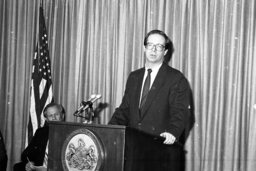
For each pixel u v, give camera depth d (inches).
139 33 162.6
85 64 170.4
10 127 179.8
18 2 182.1
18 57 180.5
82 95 169.9
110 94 165.8
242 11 148.6
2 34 181.6
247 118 146.9
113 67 166.9
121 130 80.4
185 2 156.8
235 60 149.1
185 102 111.4
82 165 83.7
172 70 115.9
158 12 160.7
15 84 180.9
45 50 173.9
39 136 144.4
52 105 147.9
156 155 93.4
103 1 169.8
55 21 176.4
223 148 148.4
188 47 155.2
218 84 151.0
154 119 109.5
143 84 115.3
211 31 153.1
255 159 143.9
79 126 85.9
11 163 179.0
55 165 88.5
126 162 80.4
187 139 151.2
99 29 169.5
